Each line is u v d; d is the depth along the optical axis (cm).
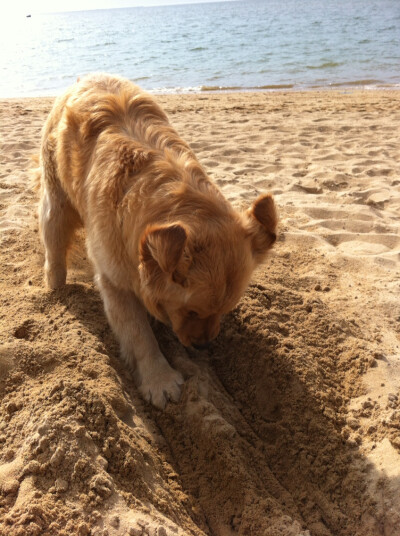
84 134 98
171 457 82
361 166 208
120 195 88
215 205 83
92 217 92
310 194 182
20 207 161
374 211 165
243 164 215
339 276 130
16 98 469
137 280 89
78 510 65
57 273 112
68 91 110
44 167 111
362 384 95
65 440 71
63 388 79
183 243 70
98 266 94
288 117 309
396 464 79
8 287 117
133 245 85
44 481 68
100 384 83
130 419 83
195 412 85
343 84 470
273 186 189
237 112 333
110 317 96
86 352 90
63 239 112
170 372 93
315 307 111
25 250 135
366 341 106
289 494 79
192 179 87
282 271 127
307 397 90
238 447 82
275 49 748
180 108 352
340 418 88
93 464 70
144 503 69
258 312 105
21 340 91
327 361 99
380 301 118
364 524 74
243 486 77
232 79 539
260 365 97
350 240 149
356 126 275
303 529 74
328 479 80
